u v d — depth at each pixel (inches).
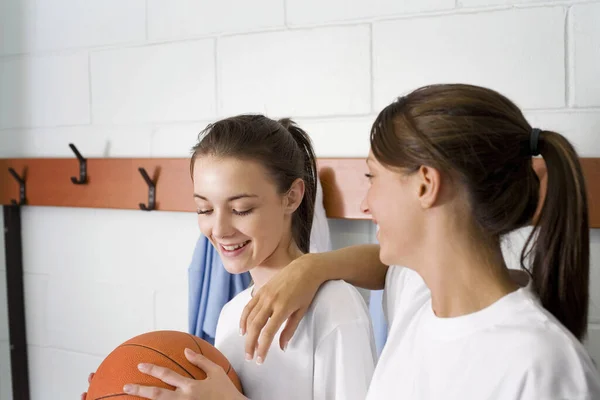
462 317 23.9
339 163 52.2
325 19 53.4
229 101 58.2
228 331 37.2
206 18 58.7
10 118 70.1
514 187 23.0
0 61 70.1
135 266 64.6
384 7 51.0
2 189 70.1
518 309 22.6
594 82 44.6
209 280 53.9
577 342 21.5
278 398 33.7
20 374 70.9
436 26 49.2
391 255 25.4
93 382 30.6
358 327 32.4
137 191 62.2
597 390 21.0
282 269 32.7
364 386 31.7
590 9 44.4
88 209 66.7
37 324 70.9
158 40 61.2
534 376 20.8
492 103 23.1
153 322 64.0
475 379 22.5
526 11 46.1
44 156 68.6
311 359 32.9
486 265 23.5
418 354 26.0
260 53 56.4
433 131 22.8
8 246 70.0
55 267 69.3
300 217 37.6
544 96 46.1
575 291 22.4
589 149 45.1
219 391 29.0
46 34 67.2
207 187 32.3
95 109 65.2
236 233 32.5
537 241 23.2
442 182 23.1
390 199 24.5
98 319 67.2
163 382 28.9
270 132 34.2
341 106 53.2
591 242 45.7
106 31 63.9
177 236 61.9
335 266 33.8
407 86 50.6
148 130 62.4
